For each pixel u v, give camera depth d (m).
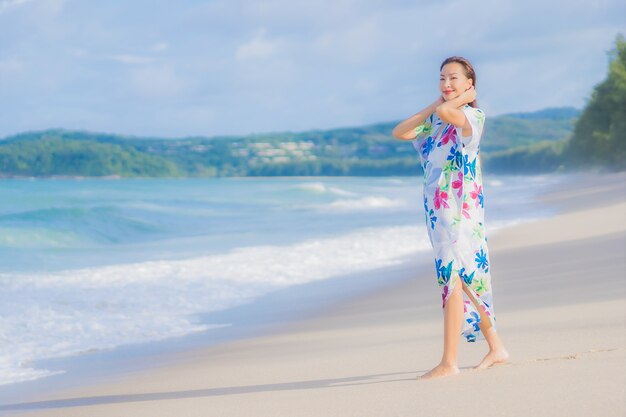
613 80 71.19
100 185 58.97
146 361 6.31
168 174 166.38
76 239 19.19
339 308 8.50
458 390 3.60
